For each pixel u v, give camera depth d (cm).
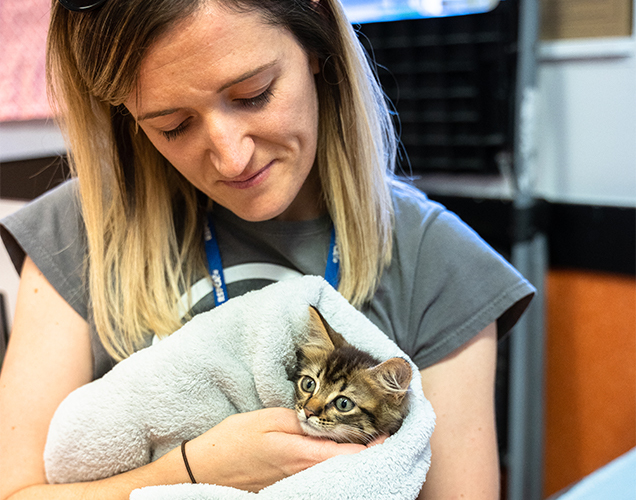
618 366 208
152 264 105
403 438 86
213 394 96
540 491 215
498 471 106
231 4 75
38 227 109
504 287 103
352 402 100
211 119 81
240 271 106
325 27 92
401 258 106
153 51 76
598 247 204
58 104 100
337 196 104
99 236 104
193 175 92
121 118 102
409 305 105
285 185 92
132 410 93
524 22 190
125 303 103
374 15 222
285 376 102
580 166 208
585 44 196
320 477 82
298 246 106
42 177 186
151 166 105
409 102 221
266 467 89
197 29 74
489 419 104
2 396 103
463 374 103
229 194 91
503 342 197
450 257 105
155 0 73
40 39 189
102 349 106
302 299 98
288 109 86
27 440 101
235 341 97
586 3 194
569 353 219
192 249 108
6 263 182
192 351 94
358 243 104
